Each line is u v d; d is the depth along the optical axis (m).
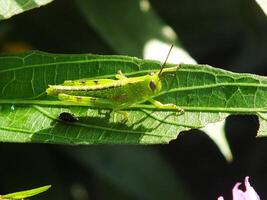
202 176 0.47
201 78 0.30
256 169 0.47
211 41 0.46
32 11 0.38
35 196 0.37
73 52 0.39
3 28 0.38
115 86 0.30
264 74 0.46
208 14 0.44
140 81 0.30
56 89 0.30
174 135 0.29
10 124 0.30
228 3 0.44
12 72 0.31
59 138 0.30
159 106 0.30
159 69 0.30
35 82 0.31
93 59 0.30
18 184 0.37
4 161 0.37
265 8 0.30
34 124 0.30
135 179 0.38
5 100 0.30
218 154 0.47
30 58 0.31
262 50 0.46
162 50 0.35
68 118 0.30
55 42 0.39
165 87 0.30
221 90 0.29
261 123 0.29
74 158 0.38
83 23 0.38
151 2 0.43
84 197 0.40
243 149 0.48
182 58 0.35
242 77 0.29
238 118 0.47
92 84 0.30
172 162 0.46
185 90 0.30
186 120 0.29
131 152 0.38
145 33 0.35
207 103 0.29
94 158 0.38
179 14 0.43
